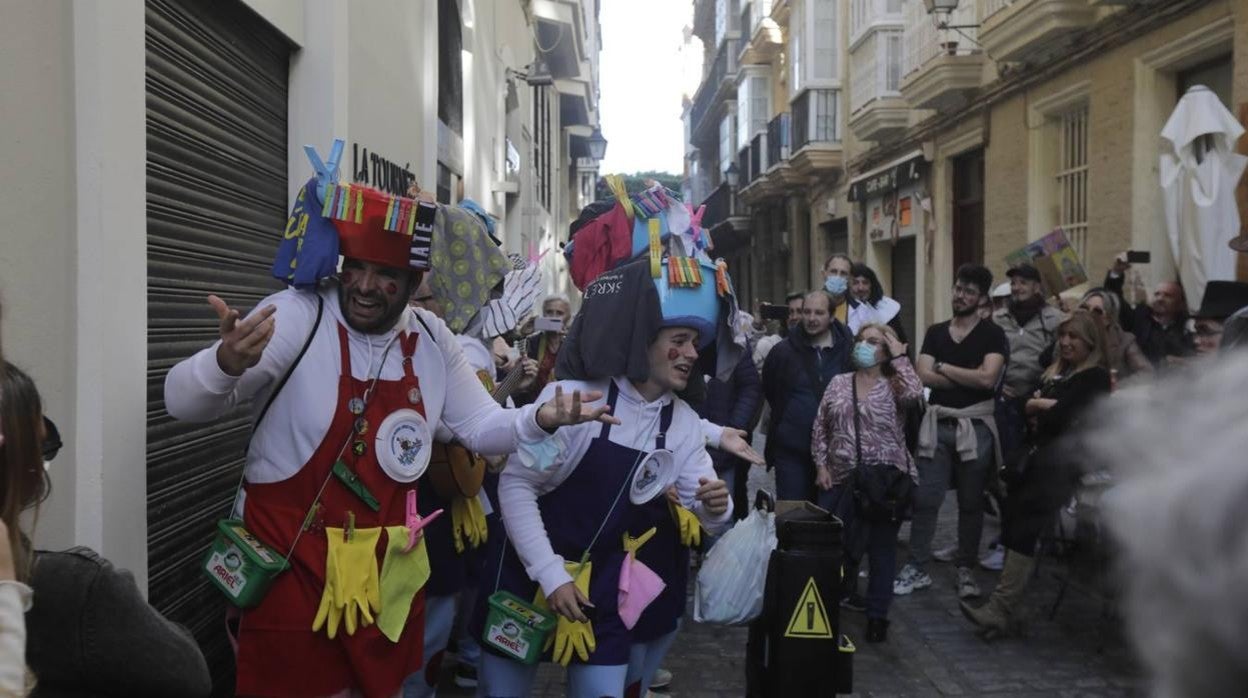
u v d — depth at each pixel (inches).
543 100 806.5
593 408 119.5
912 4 577.0
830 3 813.2
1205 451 24.1
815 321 249.4
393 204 107.3
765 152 1048.8
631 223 137.9
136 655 78.2
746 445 137.5
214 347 100.7
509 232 586.2
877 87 638.5
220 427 160.9
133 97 123.6
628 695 134.4
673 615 132.7
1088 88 412.2
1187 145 294.4
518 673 126.6
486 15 461.1
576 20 760.3
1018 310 289.4
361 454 108.8
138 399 124.8
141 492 125.3
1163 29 355.6
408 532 110.2
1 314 72.2
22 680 59.3
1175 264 334.6
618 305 122.6
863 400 226.8
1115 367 257.8
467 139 409.7
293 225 110.3
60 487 109.7
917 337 631.8
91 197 113.3
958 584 261.6
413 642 115.0
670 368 124.5
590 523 123.9
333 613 104.6
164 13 141.8
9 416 68.1
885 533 227.8
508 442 117.6
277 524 106.9
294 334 107.8
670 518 131.1
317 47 202.7
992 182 509.4
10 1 102.0
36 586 76.2
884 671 211.3
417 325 117.2
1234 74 315.3
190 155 151.6
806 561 150.5
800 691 150.0
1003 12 441.1
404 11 280.5
